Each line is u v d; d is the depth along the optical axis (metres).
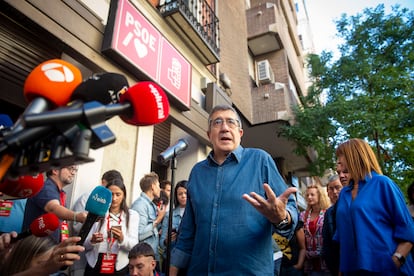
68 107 0.71
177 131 5.99
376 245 1.88
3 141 0.64
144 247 2.58
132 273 2.49
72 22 3.30
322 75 9.07
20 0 2.73
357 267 1.90
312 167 8.90
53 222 1.29
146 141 4.46
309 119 8.26
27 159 0.67
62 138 0.67
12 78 3.00
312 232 3.53
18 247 1.25
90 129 0.68
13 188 1.06
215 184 1.86
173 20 5.32
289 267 3.54
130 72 4.09
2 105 3.04
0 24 2.85
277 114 8.66
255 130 9.29
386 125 7.44
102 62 3.65
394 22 8.46
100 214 1.23
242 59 9.10
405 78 7.82
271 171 1.83
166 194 4.36
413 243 1.85
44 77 0.78
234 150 1.95
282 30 10.79
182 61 5.27
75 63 3.68
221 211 1.72
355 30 8.91
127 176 4.03
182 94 5.09
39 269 1.11
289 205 1.65
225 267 1.58
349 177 2.36
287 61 11.08
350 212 2.11
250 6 12.80
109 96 0.84
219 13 7.92
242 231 1.63
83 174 3.34
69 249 1.12
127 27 3.94
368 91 8.30
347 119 7.74
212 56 6.39
